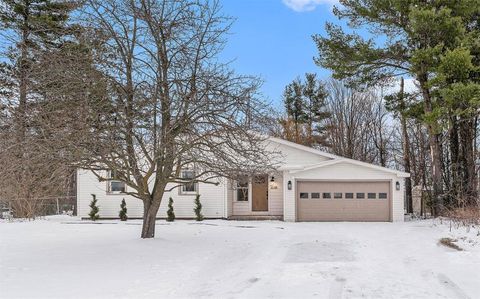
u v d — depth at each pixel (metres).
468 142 26.16
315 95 43.69
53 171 11.23
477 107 21.78
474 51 22.52
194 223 21.64
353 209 24.17
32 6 21.83
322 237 15.73
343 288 7.91
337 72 25.16
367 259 11.05
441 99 22.64
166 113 11.30
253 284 8.32
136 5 11.97
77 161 10.91
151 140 11.61
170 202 24.75
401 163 42.50
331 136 43.97
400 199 23.89
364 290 7.75
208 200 25.05
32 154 10.63
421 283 8.25
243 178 12.92
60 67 10.46
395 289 7.82
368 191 24.23
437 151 24.92
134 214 25.16
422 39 22.81
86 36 11.22
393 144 43.50
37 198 24.08
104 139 10.69
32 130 10.59
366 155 43.72
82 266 9.85
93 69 10.64
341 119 43.97
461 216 18.78
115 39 11.61
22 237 15.03
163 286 8.21
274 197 25.67
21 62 12.71
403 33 24.12
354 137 43.66
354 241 14.61
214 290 7.92
